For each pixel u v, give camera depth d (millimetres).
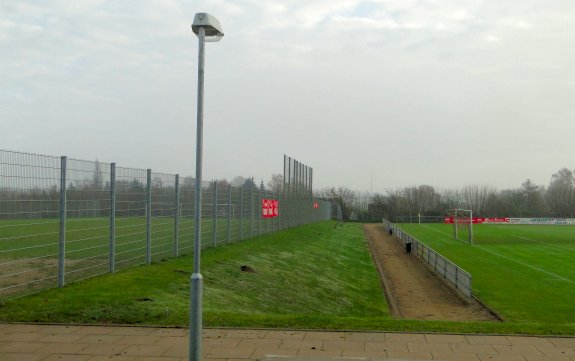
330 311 18453
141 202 17609
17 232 11656
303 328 10000
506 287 24828
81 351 8477
